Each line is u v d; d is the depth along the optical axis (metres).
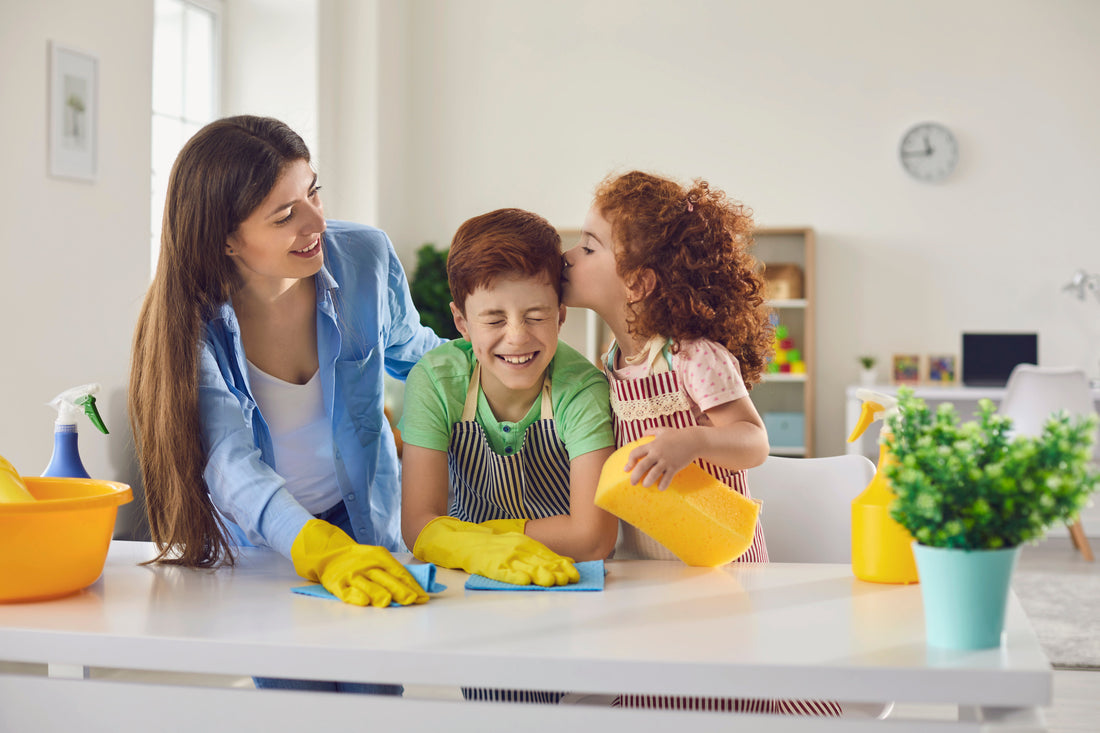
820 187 5.50
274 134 1.12
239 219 1.09
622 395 1.18
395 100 5.57
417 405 1.21
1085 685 2.58
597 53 5.68
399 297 1.50
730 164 5.57
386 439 1.46
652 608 0.92
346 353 1.36
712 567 1.10
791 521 1.48
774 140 5.54
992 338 5.23
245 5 4.94
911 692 0.74
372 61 5.25
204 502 1.13
